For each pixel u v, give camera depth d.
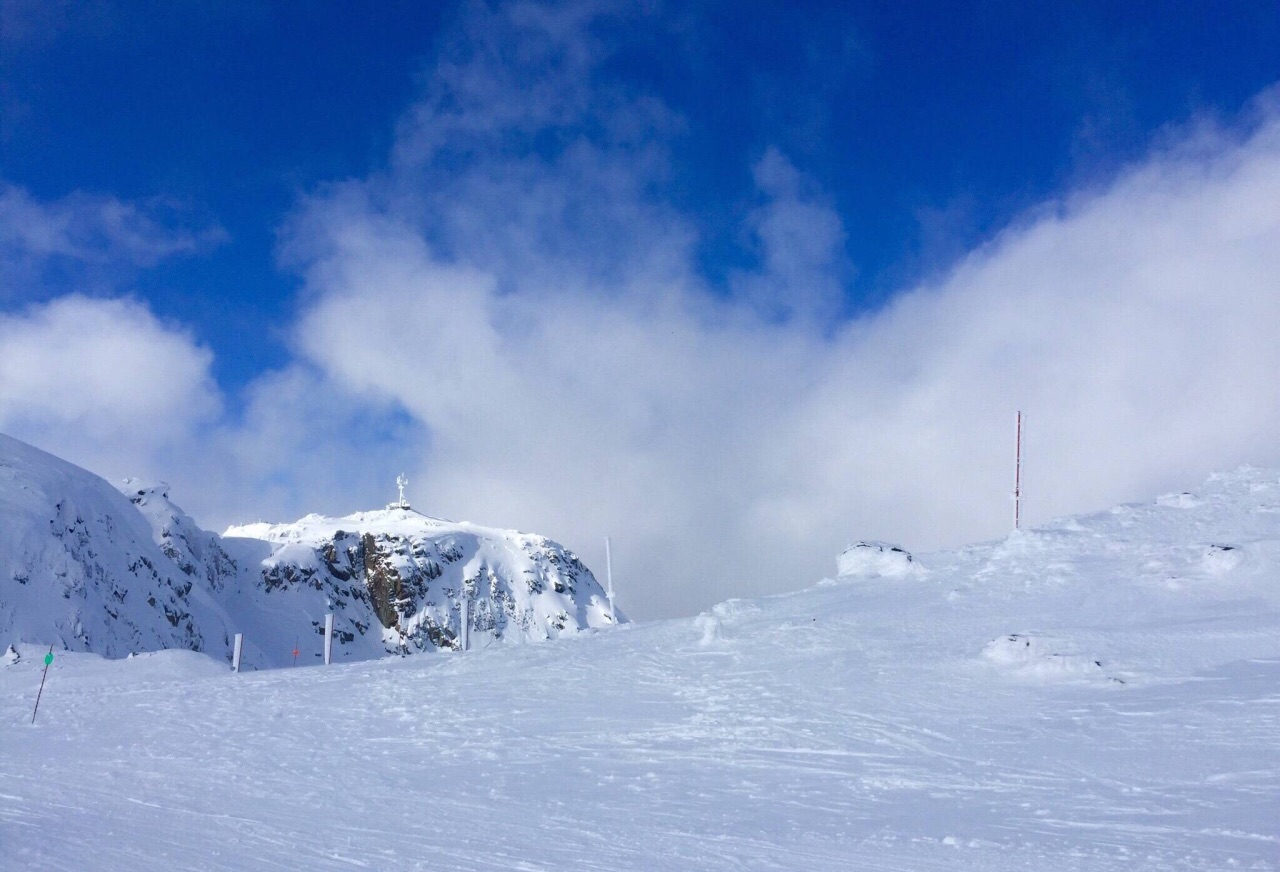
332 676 27.88
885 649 19.75
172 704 24.39
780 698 17.41
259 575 177.38
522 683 22.47
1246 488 24.19
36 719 22.98
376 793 12.92
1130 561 21.61
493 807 11.68
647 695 19.39
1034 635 17.58
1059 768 11.59
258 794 13.05
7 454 101.12
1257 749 11.23
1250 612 17.11
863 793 11.48
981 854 8.59
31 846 9.51
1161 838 8.69
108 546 101.75
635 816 10.89
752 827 10.10
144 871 8.39
